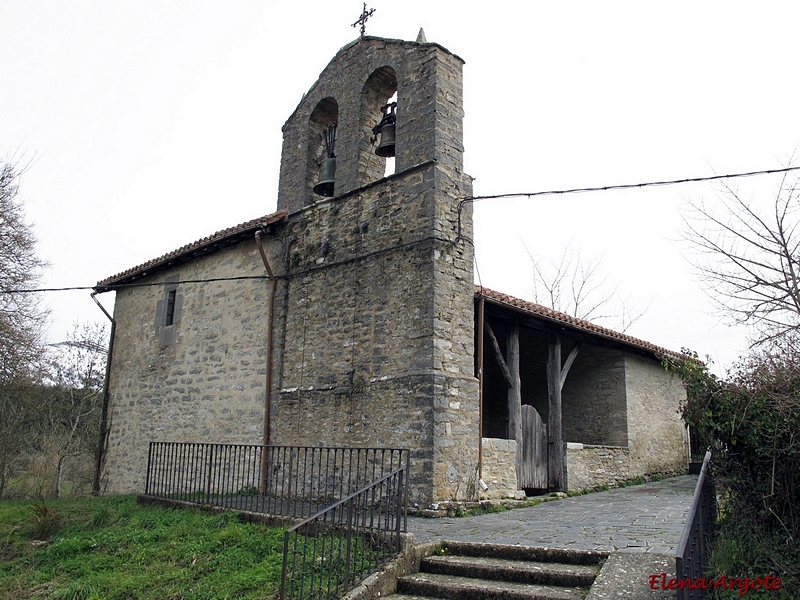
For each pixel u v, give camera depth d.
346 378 10.60
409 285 10.07
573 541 6.77
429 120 10.48
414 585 5.98
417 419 9.43
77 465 20.62
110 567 7.43
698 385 6.03
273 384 11.71
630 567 5.60
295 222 12.23
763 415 5.59
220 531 7.78
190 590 6.33
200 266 14.11
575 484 12.55
